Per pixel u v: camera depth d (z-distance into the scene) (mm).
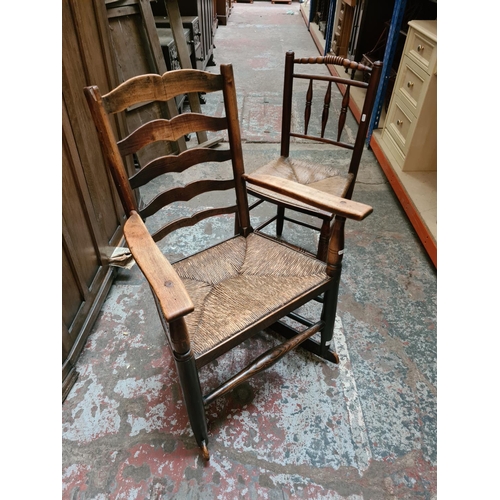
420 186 2035
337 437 1105
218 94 3742
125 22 2014
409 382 1251
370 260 1762
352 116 3330
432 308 1520
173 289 712
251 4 8945
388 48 2385
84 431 1116
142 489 995
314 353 1336
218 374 1285
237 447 1082
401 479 1015
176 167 1097
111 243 1678
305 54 5016
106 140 911
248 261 1180
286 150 1742
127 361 1316
